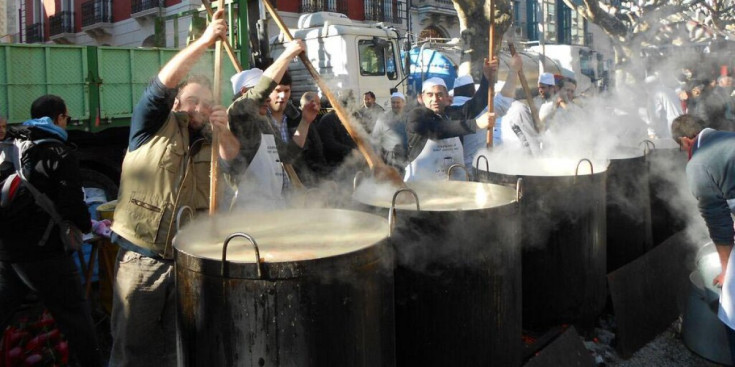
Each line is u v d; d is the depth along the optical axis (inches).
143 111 84.1
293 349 59.7
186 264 63.9
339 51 299.7
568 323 109.5
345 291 61.6
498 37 362.0
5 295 101.8
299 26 323.3
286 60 93.0
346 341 62.2
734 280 105.8
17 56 183.2
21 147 99.0
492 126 135.2
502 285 84.8
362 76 304.2
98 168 207.3
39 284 101.1
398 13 811.4
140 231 85.5
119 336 88.1
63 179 100.7
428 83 145.7
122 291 87.0
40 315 119.9
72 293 103.7
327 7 705.6
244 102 91.8
